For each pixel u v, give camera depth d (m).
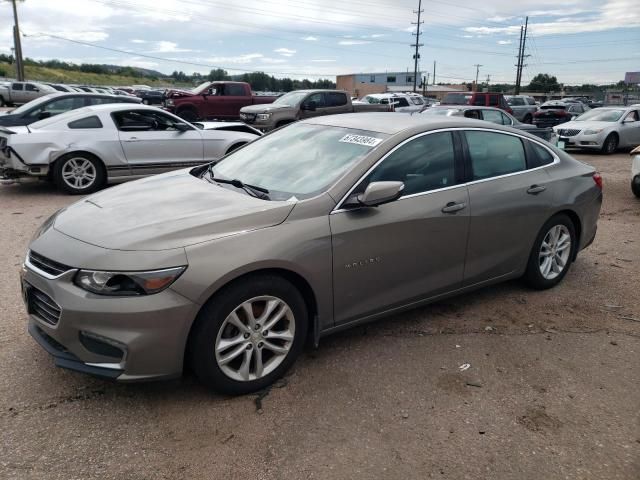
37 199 8.40
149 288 2.76
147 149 9.18
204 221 3.04
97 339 2.78
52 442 2.72
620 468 2.68
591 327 4.22
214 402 3.09
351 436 2.84
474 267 4.18
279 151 4.12
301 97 17.73
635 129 17.47
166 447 2.72
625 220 7.87
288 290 3.18
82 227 3.13
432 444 2.80
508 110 23.08
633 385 3.42
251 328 3.10
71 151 8.55
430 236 3.79
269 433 2.84
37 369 3.36
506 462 2.69
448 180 3.97
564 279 5.24
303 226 3.22
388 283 3.66
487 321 4.27
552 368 3.60
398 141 3.75
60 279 2.85
